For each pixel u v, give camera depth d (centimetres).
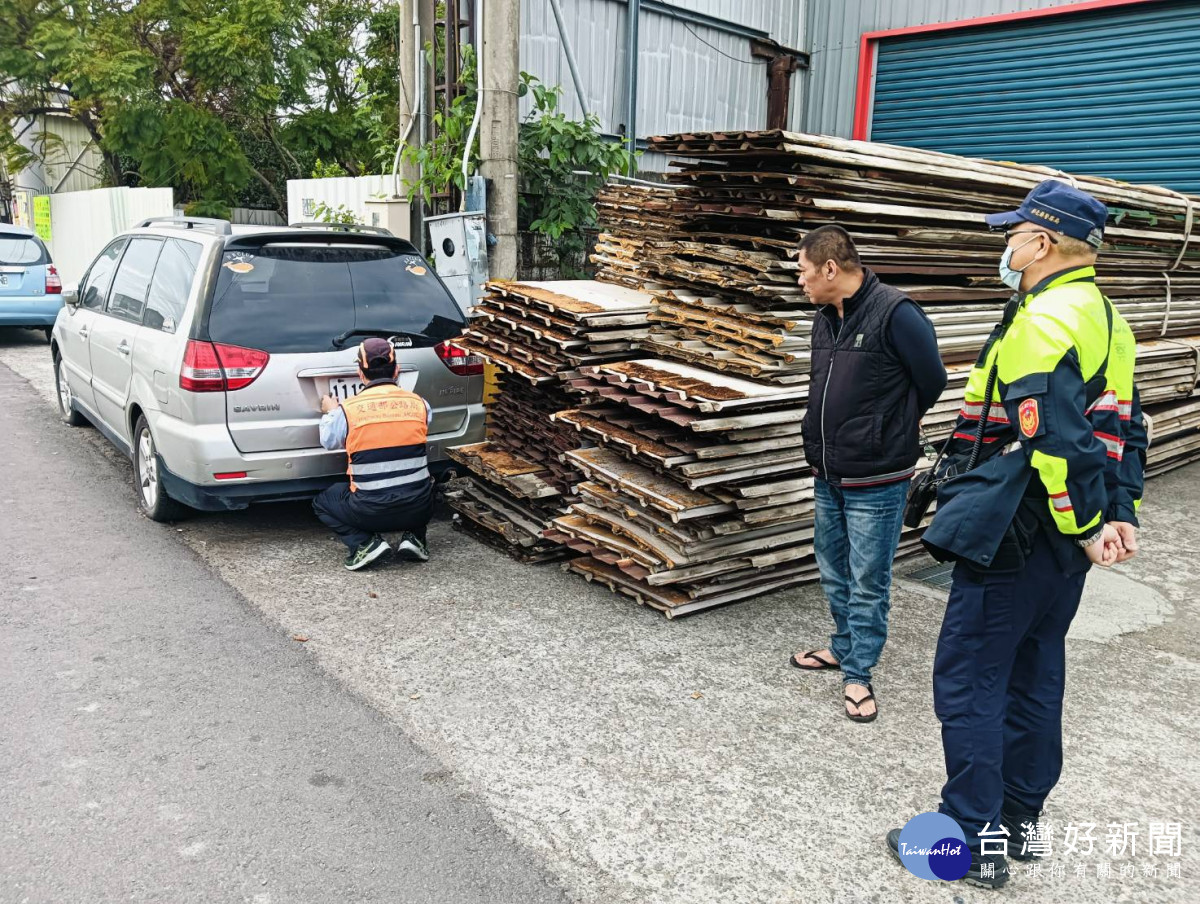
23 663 392
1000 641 273
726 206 471
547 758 338
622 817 306
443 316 580
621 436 462
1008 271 274
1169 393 707
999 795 278
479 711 369
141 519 579
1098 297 264
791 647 436
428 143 880
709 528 444
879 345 351
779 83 1174
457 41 880
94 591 468
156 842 284
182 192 1908
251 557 525
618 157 897
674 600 457
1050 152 1029
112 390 629
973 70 1069
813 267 353
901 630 458
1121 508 275
